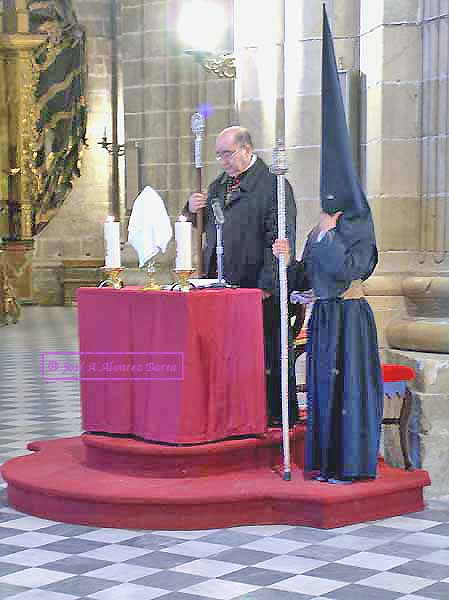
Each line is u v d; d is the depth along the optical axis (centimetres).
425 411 812
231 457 777
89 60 2903
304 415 875
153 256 800
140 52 1947
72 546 681
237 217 822
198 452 756
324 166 762
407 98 887
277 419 823
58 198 2911
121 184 2906
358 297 762
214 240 834
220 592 589
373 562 643
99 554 663
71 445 888
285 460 756
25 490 761
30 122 2747
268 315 817
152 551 668
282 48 1023
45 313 2673
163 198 1912
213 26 1098
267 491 726
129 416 788
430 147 876
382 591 590
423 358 824
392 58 886
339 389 753
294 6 978
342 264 745
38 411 1212
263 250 822
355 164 939
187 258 766
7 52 2712
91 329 796
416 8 884
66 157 2883
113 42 2911
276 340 820
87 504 729
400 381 793
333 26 947
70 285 2916
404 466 819
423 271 875
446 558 651
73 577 618
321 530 713
